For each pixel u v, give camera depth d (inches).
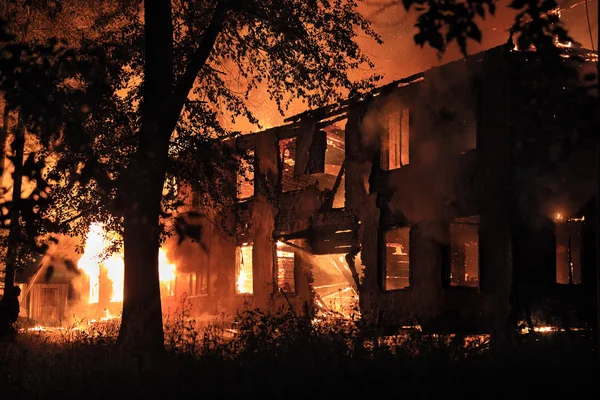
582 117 270.1
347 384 406.6
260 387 411.5
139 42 686.5
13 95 324.2
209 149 730.2
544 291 728.3
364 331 550.3
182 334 686.5
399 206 877.2
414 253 844.6
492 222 751.7
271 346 513.0
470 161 781.3
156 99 637.9
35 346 634.8
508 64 730.2
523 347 506.9
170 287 1363.2
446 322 784.9
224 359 505.4
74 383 425.7
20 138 330.3
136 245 625.3
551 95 276.2
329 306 1034.7
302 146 1034.1
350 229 960.3
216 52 768.9
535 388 402.0
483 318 740.0
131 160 484.7
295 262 1045.8
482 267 757.3
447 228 807.1
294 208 1058.1
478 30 254.5
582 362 448.5
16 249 663.8
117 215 631.2
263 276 1099.3
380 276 903.1
